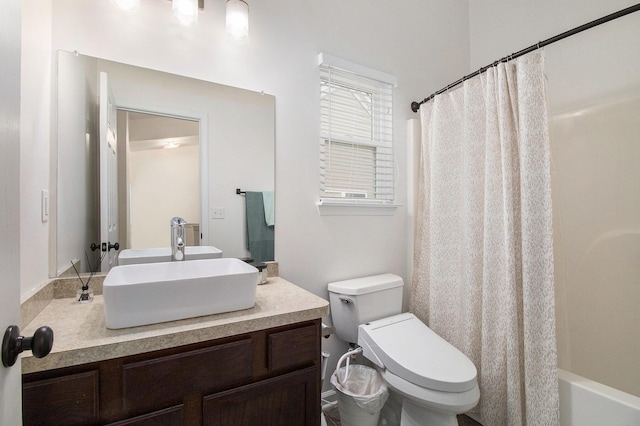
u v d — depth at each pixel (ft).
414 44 6.99
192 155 4.53
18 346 1.51
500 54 7.41
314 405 3.37
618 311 5.10
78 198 3.77
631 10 3.89
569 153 5.83
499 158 4.75
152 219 4.27
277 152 5.18
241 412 2.94
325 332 3.99
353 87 6.21
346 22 5.94
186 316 2.95
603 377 5.18
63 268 3.66
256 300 3.68
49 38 3.56
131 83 4.08
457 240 5.49
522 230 4.32
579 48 5.96
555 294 4.35
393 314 5.64
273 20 5.12
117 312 2.67
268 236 5.10
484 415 4.73
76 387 2.31
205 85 4.56
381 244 6.40
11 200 1.59
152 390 2.55
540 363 4.09
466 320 5.13
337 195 6.02
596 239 5.41
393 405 4.96
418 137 6.71
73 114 3.74
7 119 1.55
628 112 5.13
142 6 4.13
